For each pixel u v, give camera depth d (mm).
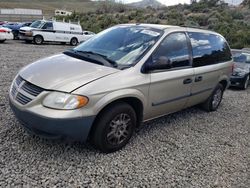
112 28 5316
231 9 50750
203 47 5676
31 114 3537
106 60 4242
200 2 52938
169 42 4777
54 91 3518
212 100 6488
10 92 4078
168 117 5930
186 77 5035
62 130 3506
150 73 4336
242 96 9125
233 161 4348
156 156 4180
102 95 3684
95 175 3520
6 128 4441
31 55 14008
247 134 5566
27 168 3484
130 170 3727
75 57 4422
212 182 3709
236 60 11289
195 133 5242
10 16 47812
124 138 4207
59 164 3648
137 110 4398
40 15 53438
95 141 3908
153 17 43688
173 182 3596
